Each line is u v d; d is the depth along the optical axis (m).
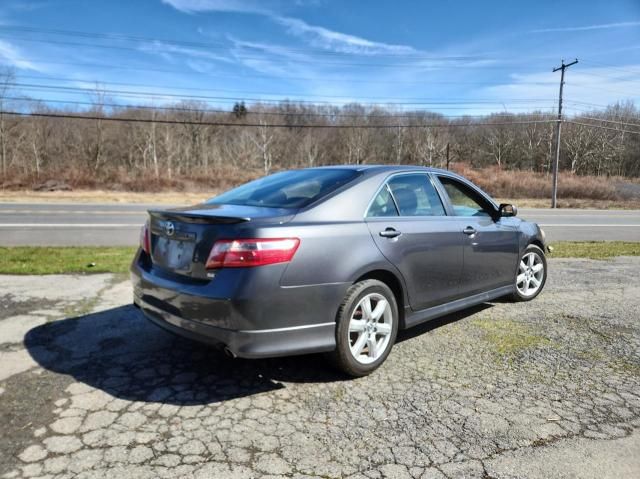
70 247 8.48
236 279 2.57
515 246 4.64
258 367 3.23
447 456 2.21
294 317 2.71
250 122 74.38
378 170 3.53
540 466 2.13
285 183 3.57
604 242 11.30
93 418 2.52
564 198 40.81
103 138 58.25
